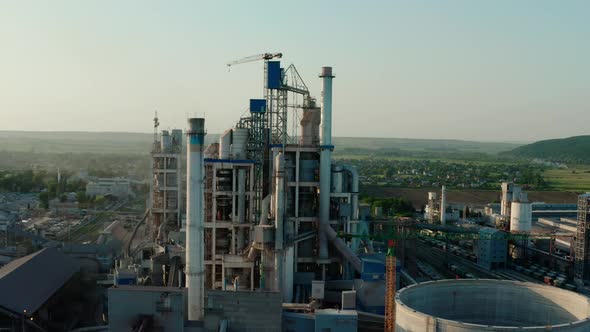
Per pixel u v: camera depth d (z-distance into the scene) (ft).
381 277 465.88
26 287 458.50
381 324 406.21
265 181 565.53
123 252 645.51
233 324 362.94
